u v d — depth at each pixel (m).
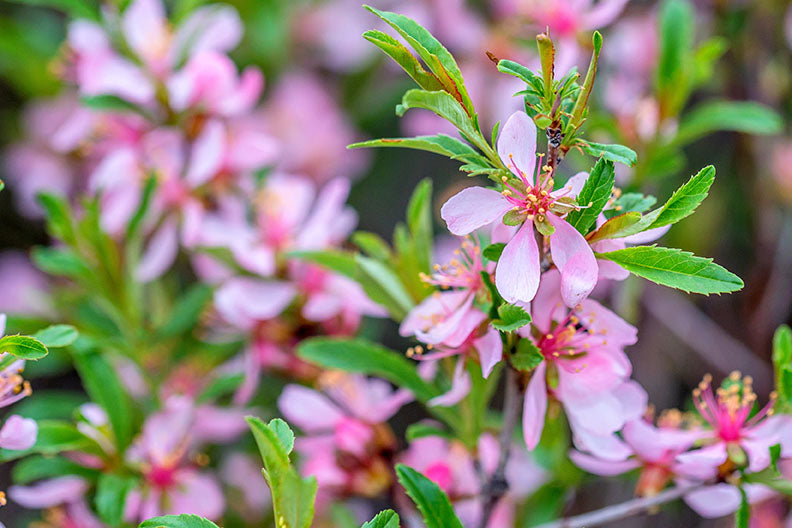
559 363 0.48
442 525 0.47
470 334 0.48
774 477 0.49
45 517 0.61
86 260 0.56
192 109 0.57
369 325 0.63
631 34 0.67
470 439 0.51
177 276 0.67
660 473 0.50
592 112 0.56
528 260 0.46
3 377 0.49
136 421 0.55
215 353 0.57
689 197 0.46
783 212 0.70
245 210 0.58
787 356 0.50
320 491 0.53
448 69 0.47
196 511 0.54
